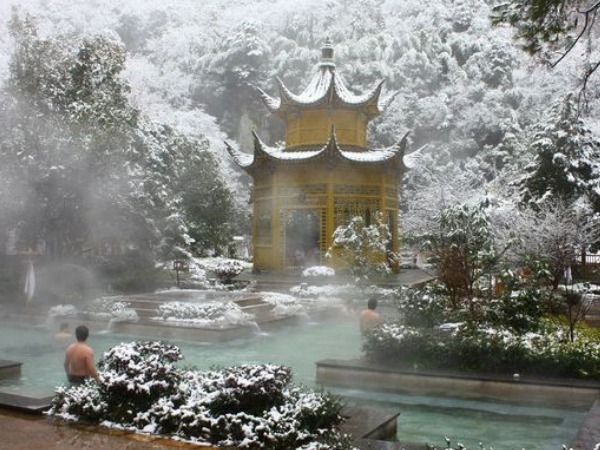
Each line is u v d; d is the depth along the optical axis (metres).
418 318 14.12
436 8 90.56
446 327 13.23
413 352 11.84
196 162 46.28
